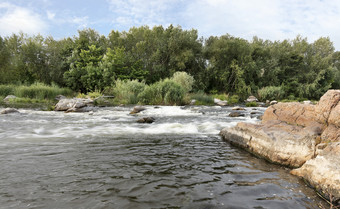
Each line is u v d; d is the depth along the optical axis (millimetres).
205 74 34750
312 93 37281
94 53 31062
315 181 2906
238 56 34594
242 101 28172
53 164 3471
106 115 11320
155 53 33031
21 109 13062
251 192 2678
